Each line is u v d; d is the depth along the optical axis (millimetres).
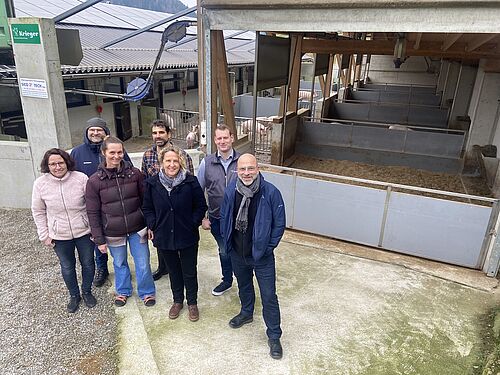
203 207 2990
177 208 2822
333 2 3674
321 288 3766
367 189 4344
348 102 13242
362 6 3598
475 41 5871
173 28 6426
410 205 4188
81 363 2783
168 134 3404
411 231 4277
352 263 4219
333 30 3816
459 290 3766
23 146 5293
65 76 8281
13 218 5242
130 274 3617
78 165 3393
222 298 3584
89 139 3369
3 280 3758
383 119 12211
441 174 8500
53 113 5109
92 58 10164
